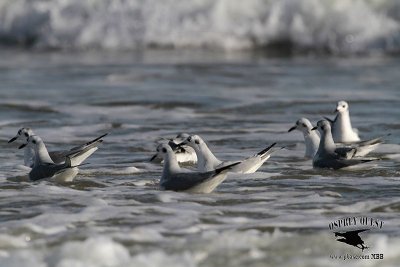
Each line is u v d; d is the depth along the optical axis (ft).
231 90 85.92
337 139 58.23
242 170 48.11
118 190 44.65
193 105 77.10
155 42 123.34
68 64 107.96
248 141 60.95
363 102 78.02
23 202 41.98
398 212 40.42
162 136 63.21
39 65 107.04
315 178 47.80
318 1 122.83
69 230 37.17
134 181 47.21
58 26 126.62
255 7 124.47
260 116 71.77
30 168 50.96
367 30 120.78
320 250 34.27
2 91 85.71
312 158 54.44
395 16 122.21
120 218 38.96
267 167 51.16
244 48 122.93
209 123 68.49
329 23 122.01
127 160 54.19
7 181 46.98
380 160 53.01
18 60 112.78
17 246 35.06
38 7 129.90
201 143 47.52
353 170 49.62
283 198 43.01
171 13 124.77
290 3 123.54
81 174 49.26
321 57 116.57
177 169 44.42
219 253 33.94
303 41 122.01
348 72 100.01
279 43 123.03
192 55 117.29
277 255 33.68
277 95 82.53
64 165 46.29
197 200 42.34
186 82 91.97
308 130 54.60
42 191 44.24
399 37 120.06
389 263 32.96
